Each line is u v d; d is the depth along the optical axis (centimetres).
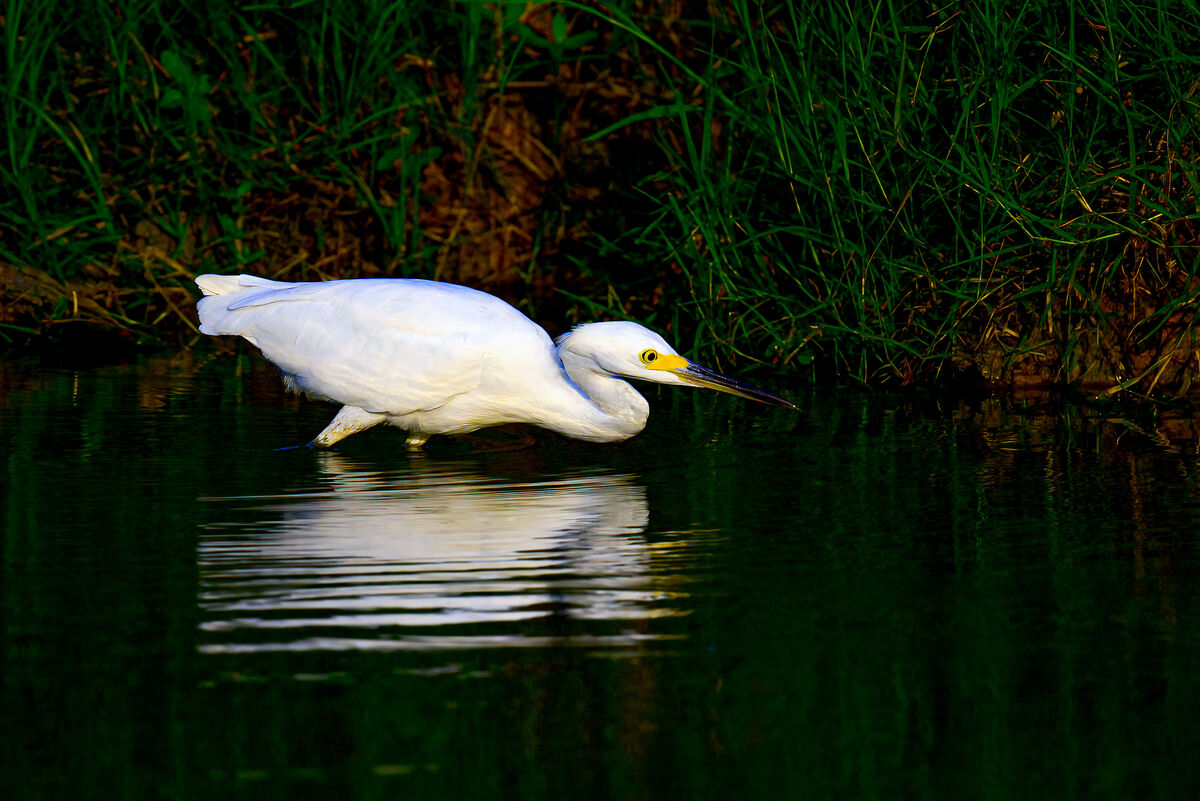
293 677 644
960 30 1427
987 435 1168
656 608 735
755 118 1495
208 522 887
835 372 1466
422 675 650
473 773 565
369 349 1120
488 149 1842
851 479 1014
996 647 686
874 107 1399
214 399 1280
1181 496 956
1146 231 1304
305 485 991
